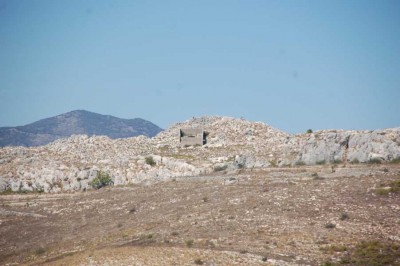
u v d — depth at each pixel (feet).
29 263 390.21
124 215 465.47
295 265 297.94
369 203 375.66
